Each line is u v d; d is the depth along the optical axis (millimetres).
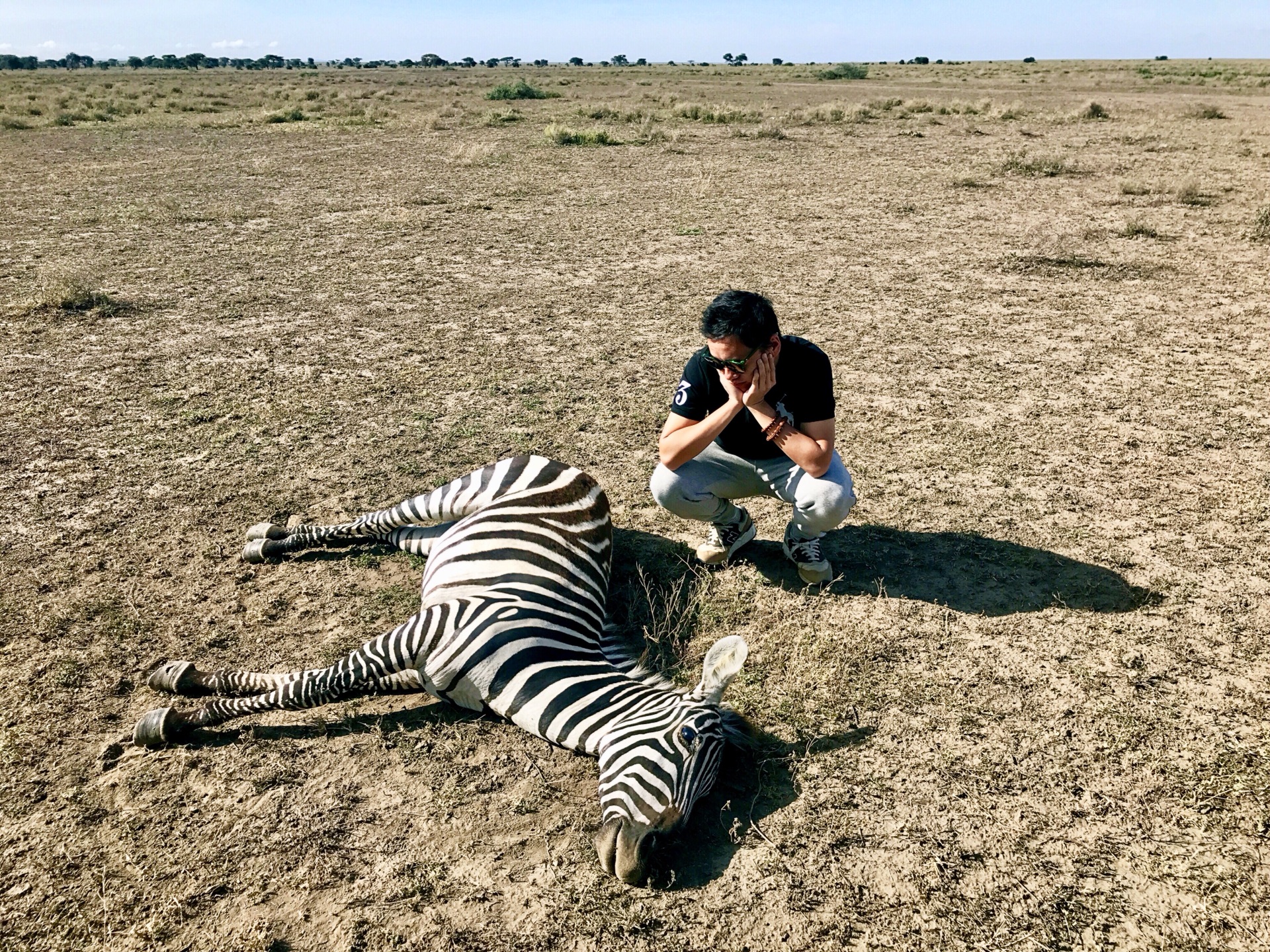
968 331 7578
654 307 8266
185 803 2998
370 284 9023
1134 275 9148
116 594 4066
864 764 3172
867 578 4250
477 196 13625
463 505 4020
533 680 3115
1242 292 8484
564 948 2535
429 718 3391
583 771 3131
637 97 33656
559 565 3549
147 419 5883
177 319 7941
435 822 2936
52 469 5199
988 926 2598
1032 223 11547
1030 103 29203
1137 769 3125
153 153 18297
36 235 11086
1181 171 15281
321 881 2729
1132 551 4406
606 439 5641
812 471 3807
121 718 3373
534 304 8383
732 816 2969
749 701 3473
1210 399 6125
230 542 4500
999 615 3963
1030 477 5125
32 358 6992
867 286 8906
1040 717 3371
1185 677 3557
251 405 6109
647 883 2711
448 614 3225
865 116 24891
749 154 17812
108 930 2566
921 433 5695
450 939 2555
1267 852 2799
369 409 6070
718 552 4340
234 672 3338
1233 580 4156
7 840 2842
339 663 3244
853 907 2656
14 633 3793
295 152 18453
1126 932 2574
